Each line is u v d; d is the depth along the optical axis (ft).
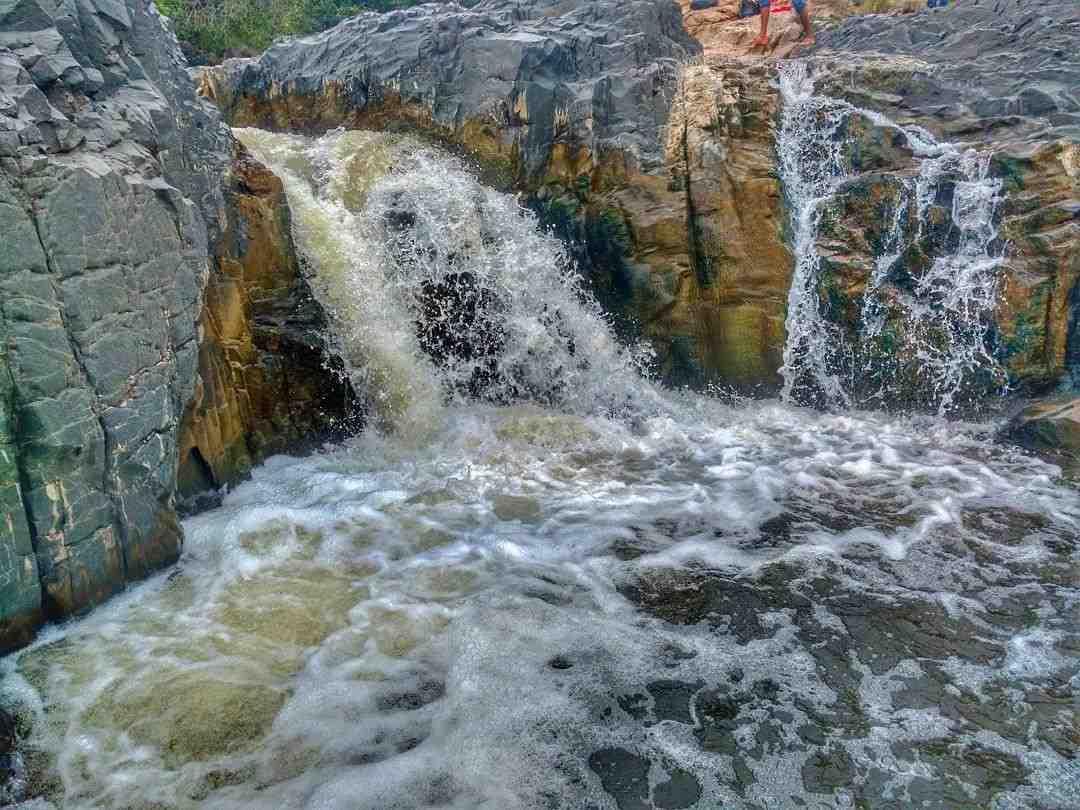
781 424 23.97
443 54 28.60
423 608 14.65
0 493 12.22
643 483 20.34
